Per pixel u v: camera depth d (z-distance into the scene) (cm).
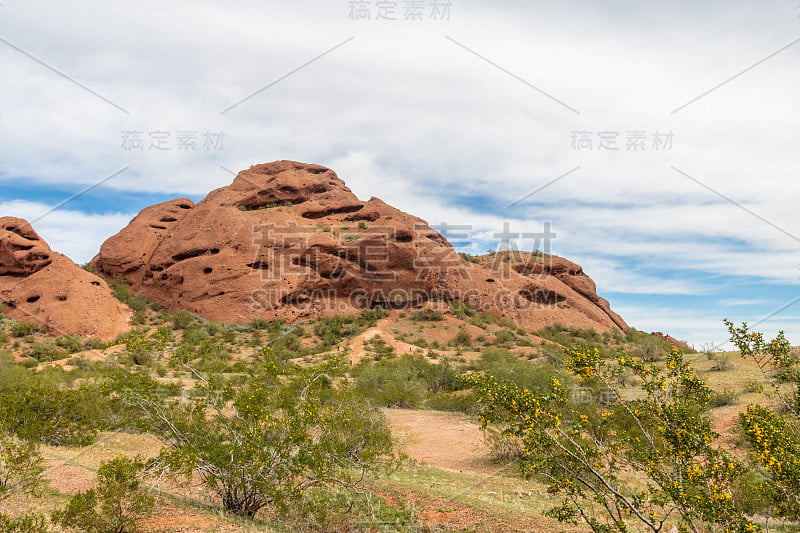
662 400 495
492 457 1160
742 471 477
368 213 7675
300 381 724
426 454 1227
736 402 1439
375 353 4047
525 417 501
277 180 8125
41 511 541
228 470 609
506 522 654
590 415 839
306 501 642
